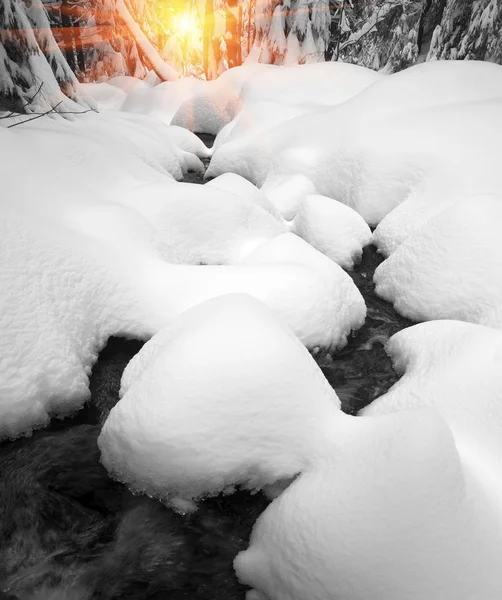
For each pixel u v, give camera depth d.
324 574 1.85
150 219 4.61
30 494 2.51
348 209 5.36
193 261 4.66
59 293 3.25
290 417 2.39
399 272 4.52
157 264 3.92
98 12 14.81
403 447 1.95
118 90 14.40
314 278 3.81
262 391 2.38
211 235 4.77
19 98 6.24
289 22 12.27
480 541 1.85
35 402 2.82
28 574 2.25
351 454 2.19
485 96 6.88
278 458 2.35
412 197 5.57
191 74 16.88
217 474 2.33
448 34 14.34
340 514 1.92
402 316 4.35
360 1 16.66
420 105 6.85
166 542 2.34
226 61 15.03
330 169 6.54
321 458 2.30
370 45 18.09
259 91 9.28
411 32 15.07
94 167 5.14
